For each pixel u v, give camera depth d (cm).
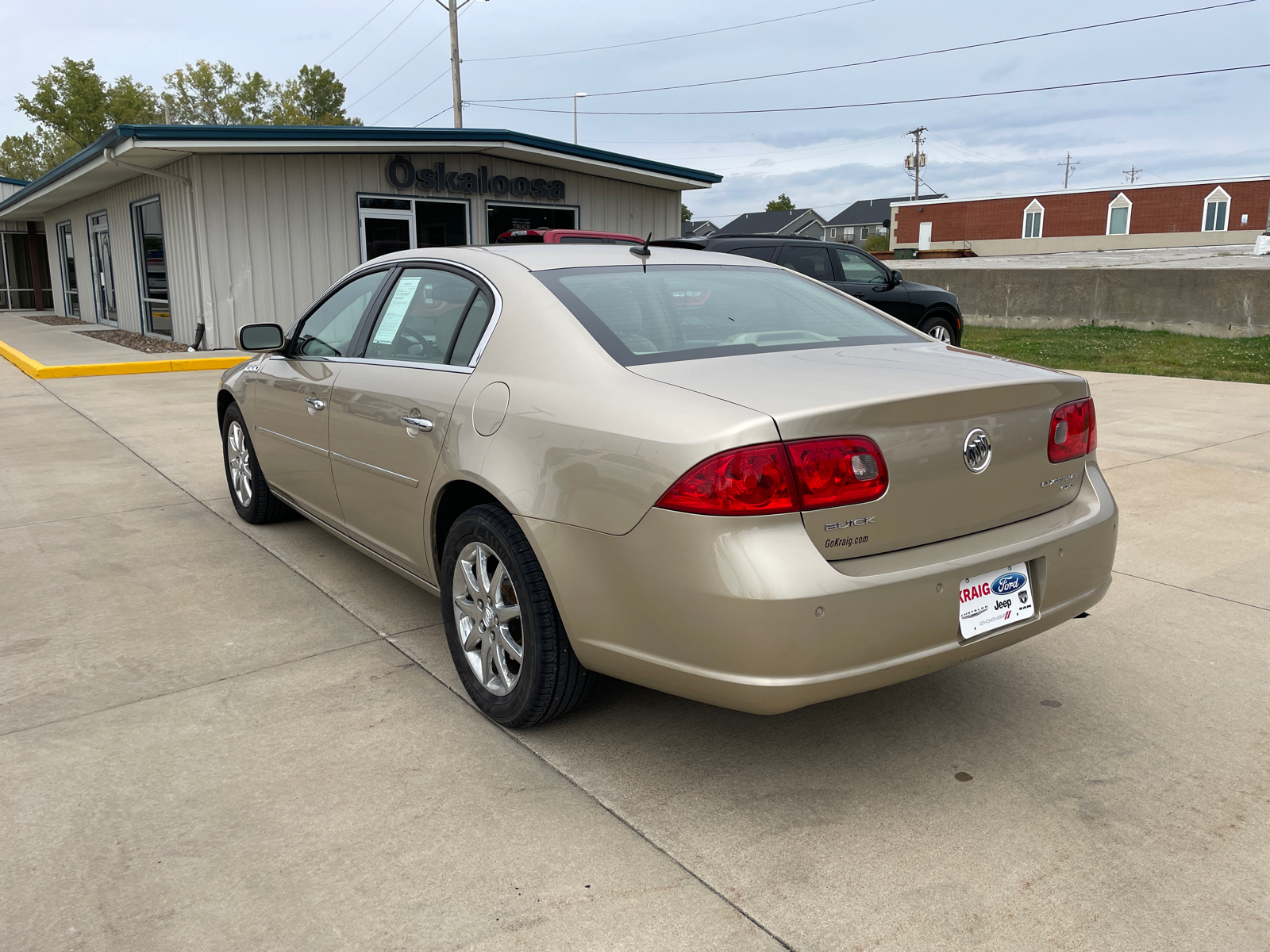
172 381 1157
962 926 199
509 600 282
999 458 249
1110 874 216
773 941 194
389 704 300
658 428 225
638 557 227
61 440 753
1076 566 264
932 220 5547
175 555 454
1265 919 201
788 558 211
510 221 1775
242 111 5862
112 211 1872
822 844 228
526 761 266
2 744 273
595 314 278
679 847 227
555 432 250
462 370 296
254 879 213
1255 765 264
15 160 6041
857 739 280
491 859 221
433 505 301
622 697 309
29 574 425
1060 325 1784
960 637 237
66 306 2533
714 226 9388
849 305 339
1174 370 1182
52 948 191
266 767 261
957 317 1248
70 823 234
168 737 278
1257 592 403
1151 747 275
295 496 433
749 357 265
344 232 1564
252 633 358
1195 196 4750
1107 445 712
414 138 1516
